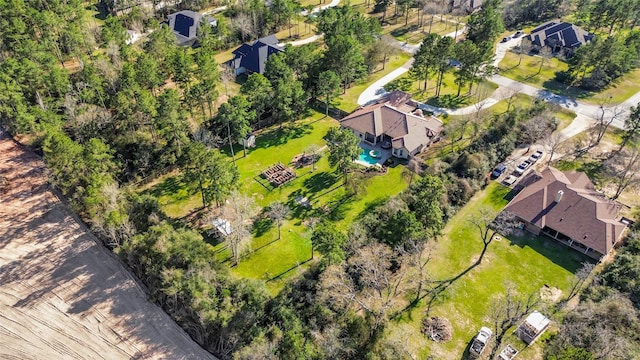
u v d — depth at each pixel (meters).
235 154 85.31
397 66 116.81
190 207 73.06
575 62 105.69
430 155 84.56
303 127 93.44
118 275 61.38
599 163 82.56
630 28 132.50
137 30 127.75
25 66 85.19
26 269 61.91
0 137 88.38
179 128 80.31
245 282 56.09
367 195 75.38
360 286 57.94
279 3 129.75
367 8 153.38
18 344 53.03
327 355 48.59
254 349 47.59
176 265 56.09
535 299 57.91
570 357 45.12
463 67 97.44
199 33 120.12
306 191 76.38
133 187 76.19
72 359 51.59
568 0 144.75
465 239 67.62
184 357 52.09
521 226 69.50
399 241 59.47
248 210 66.69
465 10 146.25
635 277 57.81
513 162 82.94
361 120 89.31
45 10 108.69
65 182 68.62
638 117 80.12
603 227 64.25
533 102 93.81
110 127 82.81
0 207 71.88
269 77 94.81
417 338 54.16
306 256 64.44
